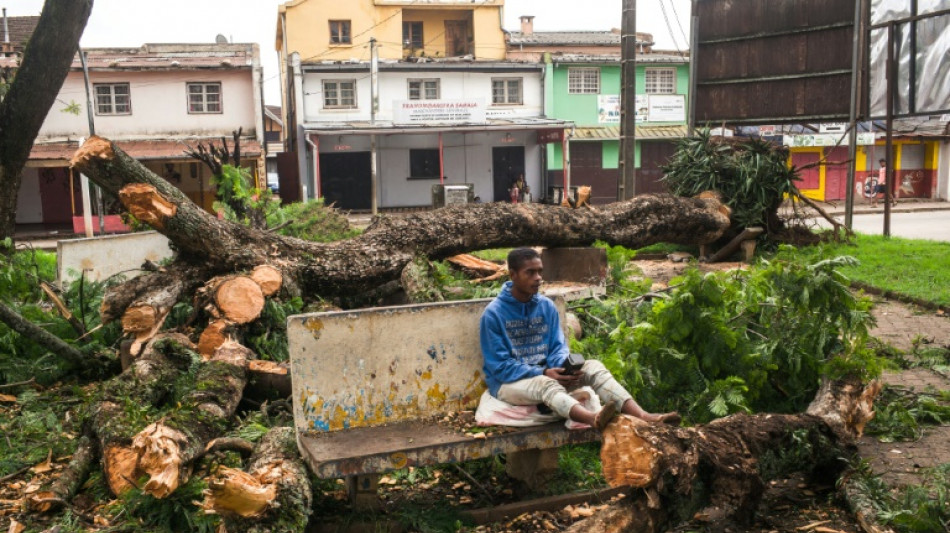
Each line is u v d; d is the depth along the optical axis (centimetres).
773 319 592
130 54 2872
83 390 679
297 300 750
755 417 450
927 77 1502
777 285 584
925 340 808
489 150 3366
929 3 1517
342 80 3166
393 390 448
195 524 410
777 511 443
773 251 1447
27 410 632
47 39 992
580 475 480
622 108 1452
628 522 373
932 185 3709
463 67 3259
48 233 2636
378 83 3192
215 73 2855
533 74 3356
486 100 3319
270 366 630
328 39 3528
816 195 3634
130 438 462
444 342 462
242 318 696
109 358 739
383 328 445
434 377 459
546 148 3384
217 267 771
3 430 575
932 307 980
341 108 3180
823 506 448
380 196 3291
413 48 3775
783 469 439
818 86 1650
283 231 1312
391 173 3288
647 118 3497
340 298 882
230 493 352
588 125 3456
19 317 666
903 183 3719
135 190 718
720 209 1313
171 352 638
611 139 3388
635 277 1245
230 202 1283
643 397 541
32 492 472
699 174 1452
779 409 581
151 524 421
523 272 439
